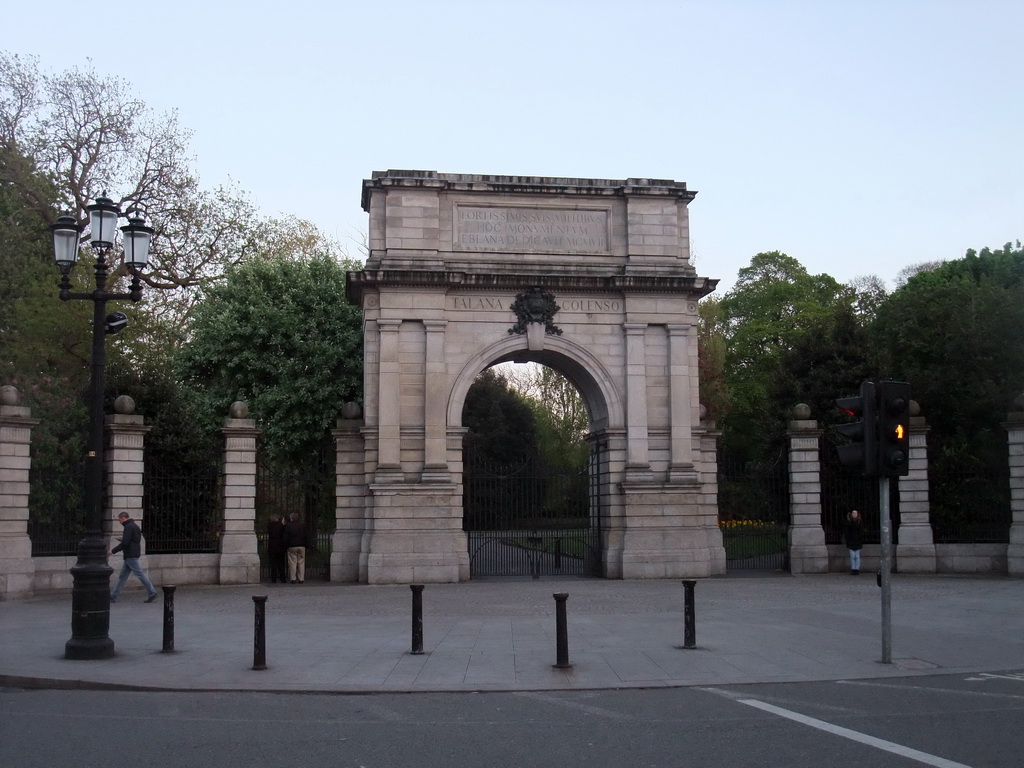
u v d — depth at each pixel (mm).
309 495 45656
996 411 44688
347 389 47219
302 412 46781
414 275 35875
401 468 35562
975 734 12289
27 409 30188
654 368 37688
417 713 13977
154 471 35719
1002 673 16828
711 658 18109
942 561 37094
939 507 38531
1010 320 46406
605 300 37594
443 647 19531
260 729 13023
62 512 32500
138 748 12000
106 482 33156
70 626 22906
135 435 33188
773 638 20469
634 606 26797
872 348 49750
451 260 37031
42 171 46094
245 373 47406
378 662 17891
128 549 28641
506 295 37062
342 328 47500
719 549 37781
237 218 54906
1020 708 13914
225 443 35125
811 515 37969
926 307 51000
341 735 12648
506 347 36750
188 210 51750
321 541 51344
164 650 19016
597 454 38781
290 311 47188
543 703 14578
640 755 11414
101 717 13836
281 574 36531
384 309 36094
